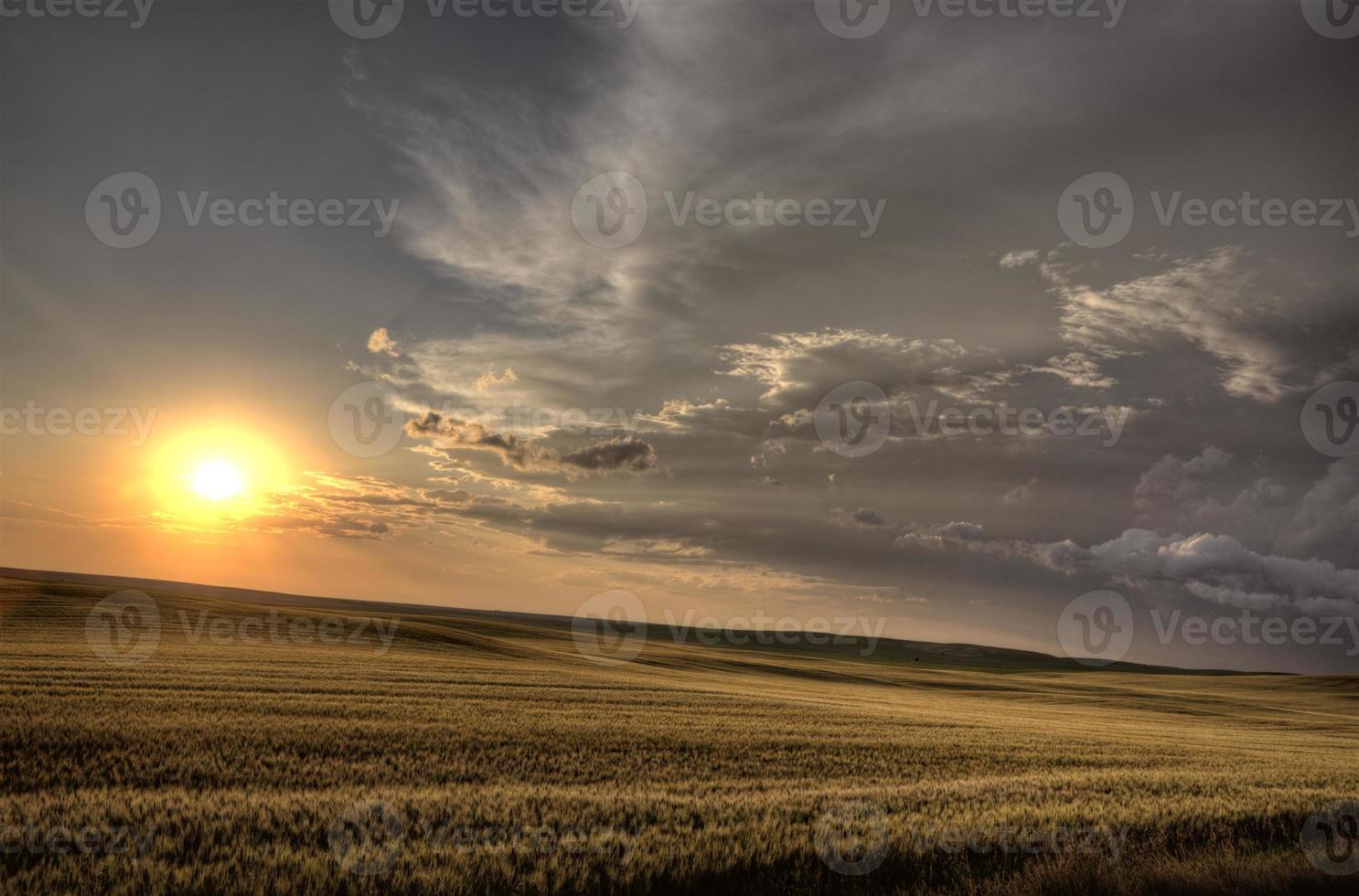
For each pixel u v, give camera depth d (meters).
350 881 8.45
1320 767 21.86
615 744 18.91
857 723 27.98
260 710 20.31
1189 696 66.50
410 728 19.11
